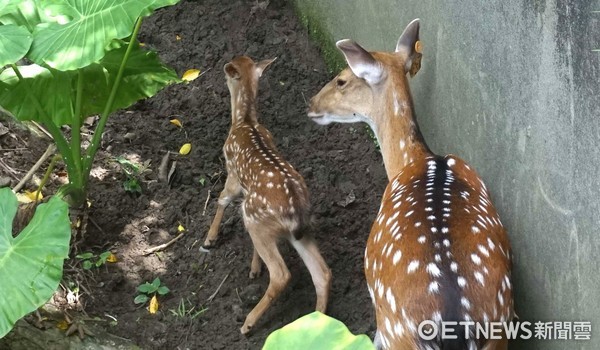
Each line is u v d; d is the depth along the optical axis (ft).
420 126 9.48
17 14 8.29
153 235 9.28
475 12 7.66
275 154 8.41
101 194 9.54
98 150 10.11
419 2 8.94
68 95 8.86
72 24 7.76
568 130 6.21
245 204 8.21
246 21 12.24
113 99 8.68
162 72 9.21
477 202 6.48
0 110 9.90
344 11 11.02
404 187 6.82
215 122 10.70
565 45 6.14
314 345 4.56
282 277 7.98
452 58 8.32
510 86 7.14
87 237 9.12
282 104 11.01
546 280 6.81
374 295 6.47
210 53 11.73
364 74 7.77
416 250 5.96
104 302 8.49
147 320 8.35
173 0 7.66
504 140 7.38
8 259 7.31
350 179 9.97
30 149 9.80
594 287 6.05
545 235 6.76
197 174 10.00
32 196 9.18
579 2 5.91
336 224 9.37
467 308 5.69
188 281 8.82
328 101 8.30
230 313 8.45
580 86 5.98
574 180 6.19
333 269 8.85
